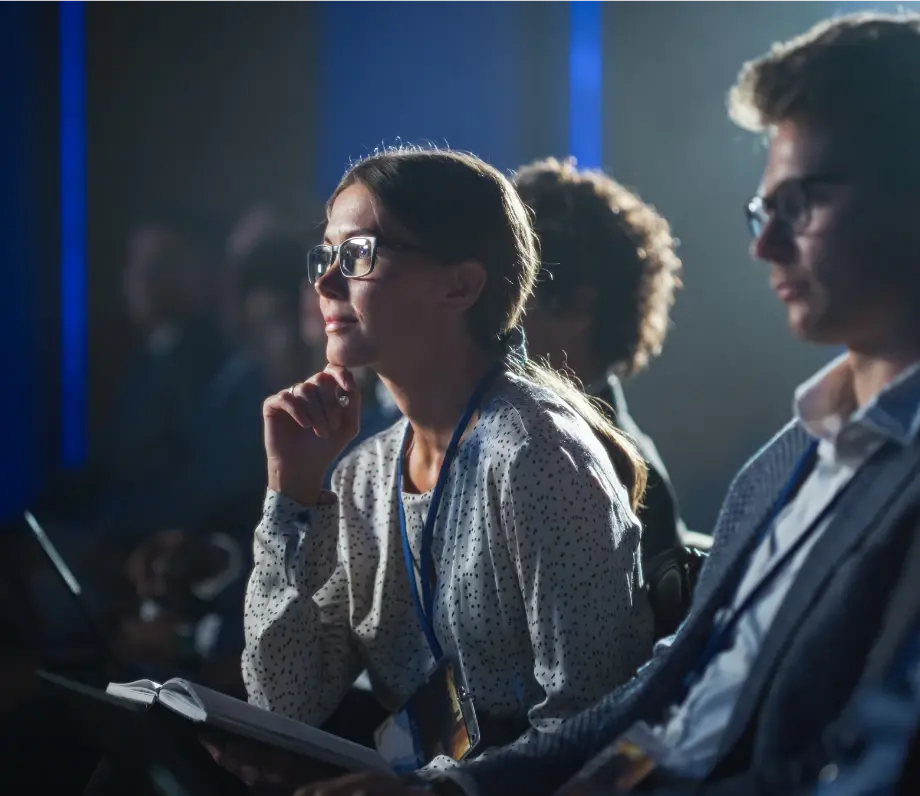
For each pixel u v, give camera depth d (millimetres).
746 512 2912
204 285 10094
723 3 9867
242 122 12742
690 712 2762
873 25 2533
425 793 2904
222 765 3248
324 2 12336
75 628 6312
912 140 2443
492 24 11375
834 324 2523
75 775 4602
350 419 3818
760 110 2611
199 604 5789
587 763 2902
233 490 7566
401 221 3590
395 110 12133
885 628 2287
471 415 3691
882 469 2479
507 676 3561
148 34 12719
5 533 7871
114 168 12883
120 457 9039
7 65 12391
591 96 10711
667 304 5188
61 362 12719
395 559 3830
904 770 2223
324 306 3721
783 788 2393
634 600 3646
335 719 4039
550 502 3402
